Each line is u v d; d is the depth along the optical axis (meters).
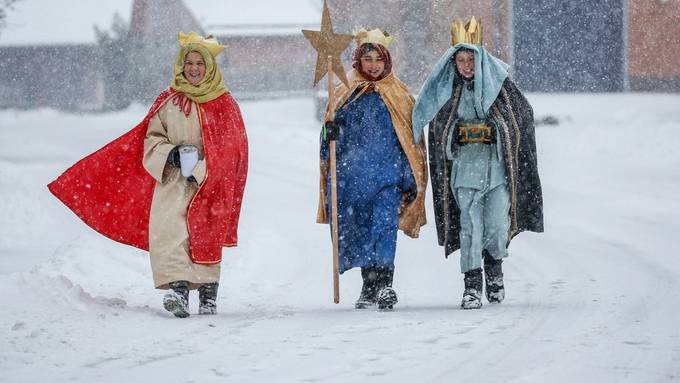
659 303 16.89
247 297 20.52
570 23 83.19
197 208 17.86
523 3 83.12
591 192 37.47
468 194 18.19
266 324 16.02
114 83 120.50
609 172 43.47
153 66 120.56
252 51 123.94
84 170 18.34
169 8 121.81
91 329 15.42
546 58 83.56
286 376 11.85
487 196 18.27
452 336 14.36
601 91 83.50
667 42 83.12
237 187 18.77
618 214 31.67
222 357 13.17
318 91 81.62
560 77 83.50
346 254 18.98
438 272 23.78
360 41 19.06
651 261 22.69
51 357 13.27
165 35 121.62
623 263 22.62
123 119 93.06
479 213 18.17
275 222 32.94
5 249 28.47
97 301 18.14
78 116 97.62
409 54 76.31
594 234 27.80
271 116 87.69
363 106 19.02
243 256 26.06
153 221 17.84
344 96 19.08
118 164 18.39
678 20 82.88
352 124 19.03
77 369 12.53
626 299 17.56
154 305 19.14
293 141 65.12
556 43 83.31
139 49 120.88
